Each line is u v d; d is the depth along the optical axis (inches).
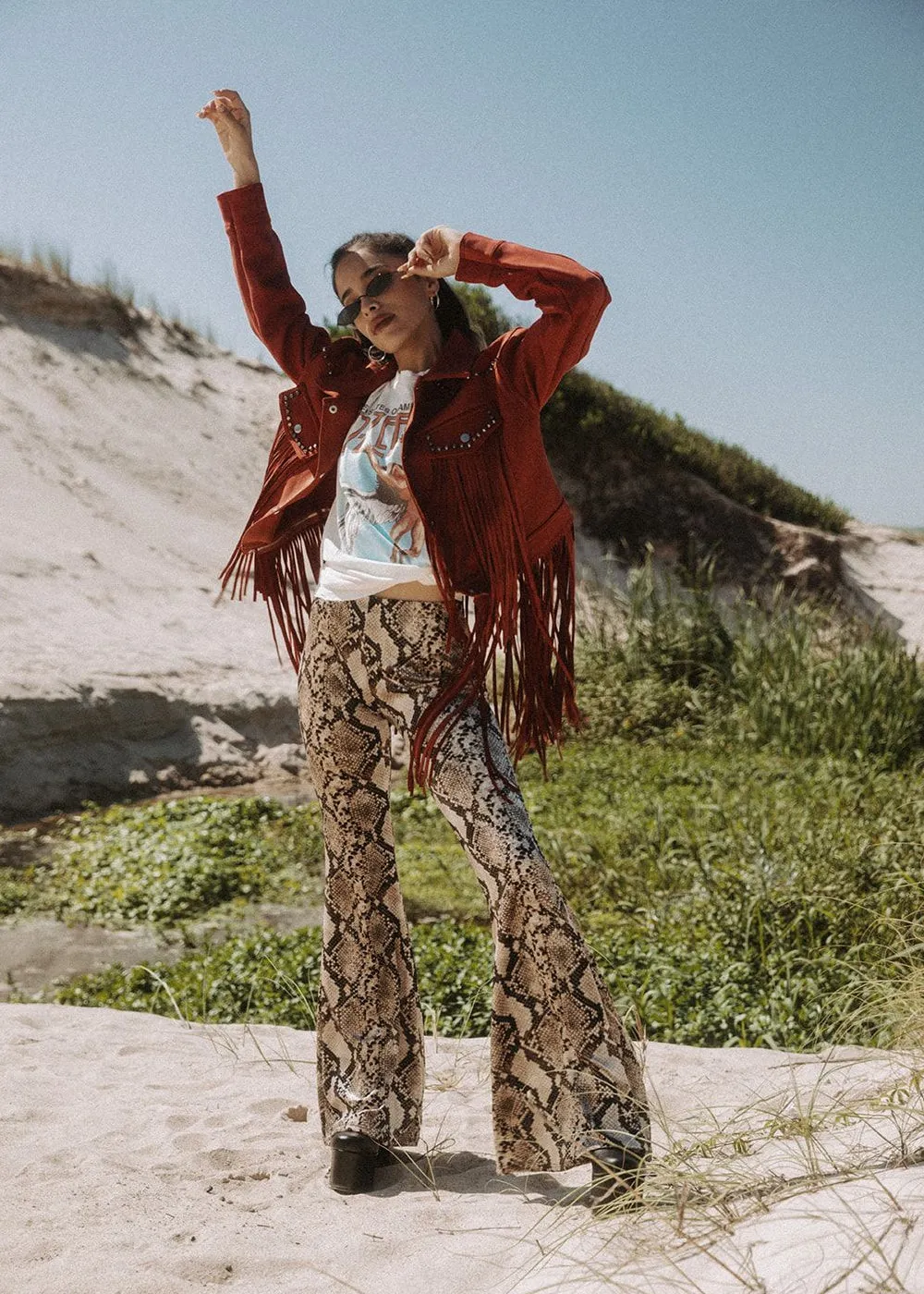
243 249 131.0
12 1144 131.3
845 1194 89.3
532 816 396.5
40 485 740.7
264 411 1006.4
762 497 1063.6
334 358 123.6
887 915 221.6
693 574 959.6
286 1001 224.7
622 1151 105.9
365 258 117.2
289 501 124.8
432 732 112.3
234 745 532.1
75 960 299.7
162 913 338.0
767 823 325.4
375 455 115.6
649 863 321.4
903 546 1106.7
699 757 507.2
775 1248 83.6
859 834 298.5
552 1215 106.7
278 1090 152.6
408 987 121.2
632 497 993.5
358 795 119.2
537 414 113.5
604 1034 108.6
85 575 653.3
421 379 113.1
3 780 446.9
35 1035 178.1
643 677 617.9
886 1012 166.4
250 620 682.2
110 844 393.4
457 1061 165.8
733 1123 125.9
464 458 111.3
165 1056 169.2
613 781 452.8
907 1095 114.7
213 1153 127.1
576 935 108.7
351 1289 95.8
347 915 120.2
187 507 822.5
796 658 585.3
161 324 1031.6
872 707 522.6
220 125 131.6
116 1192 115.9
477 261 112.7
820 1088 141.9
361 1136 117.0
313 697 118.9
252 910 344.5
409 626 113.7
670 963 233.9
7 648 520.4
